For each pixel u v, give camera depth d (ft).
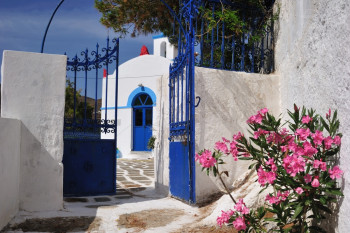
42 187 17.19
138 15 32.48
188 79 18.61
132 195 23.17
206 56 23.12
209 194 18.48
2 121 13.66
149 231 13.92
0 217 13.35
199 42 21.80
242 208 10.00
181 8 21.80
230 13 20.30
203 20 21.25
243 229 9.96
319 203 9.74
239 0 21.57
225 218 10.24
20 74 17.40
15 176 15.81
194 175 18.12
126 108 62.75
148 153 59.41
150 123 61.72
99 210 17.72
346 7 9.90
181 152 19.74
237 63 22.38
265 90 19.71
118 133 62.90
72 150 22.80
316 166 9.07
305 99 14.01
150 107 61.82
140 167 44.34
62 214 16.57
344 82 9.83
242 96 19.49
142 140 62.03
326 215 10.29
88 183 22.97
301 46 14.82
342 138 9.62
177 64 20.81
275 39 20.65
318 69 12.34
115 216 16.35
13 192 15.46
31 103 17.44
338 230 9.55
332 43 10.94
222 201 16.11
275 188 10.17
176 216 16.25
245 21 22.07
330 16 11.21
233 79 19.49
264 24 21.62
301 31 14.88
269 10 21.45
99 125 23.54
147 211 17.44
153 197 22.20
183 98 20.44
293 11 16.55
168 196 22.08
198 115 18.67
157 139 25.09
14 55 17.43
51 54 18.06
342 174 9.48
